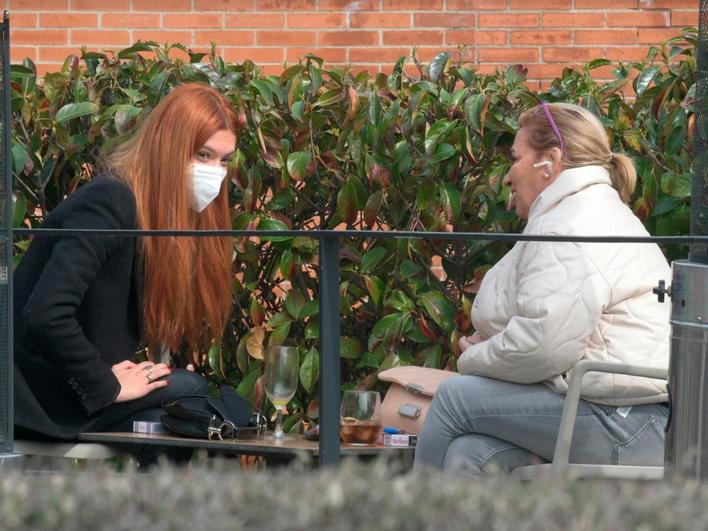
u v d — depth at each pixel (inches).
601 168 505.4
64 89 623.8
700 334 377.1
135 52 643.5
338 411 387.2
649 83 605.0
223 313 562.9
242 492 204.7
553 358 463.8
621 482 221.0
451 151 583.8
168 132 534.3
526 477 459.8
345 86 598.9
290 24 974.4
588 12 949.2
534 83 956.6
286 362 511.8
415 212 597.6
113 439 500.7
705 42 398.6
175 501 201.0
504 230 607.8
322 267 386.0
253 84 601.0
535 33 954.1
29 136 619.5
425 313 605.3
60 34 992.9
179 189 532.7
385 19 965.8
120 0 987.3
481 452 478.9
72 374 505.4
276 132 599.2
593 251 470.6
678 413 382.9
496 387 476.4
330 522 192.9
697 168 397.7
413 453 500.7
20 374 505.4
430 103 602.2
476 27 959.0
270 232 386.3
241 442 490.9
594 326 465.7
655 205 581.0
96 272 518.6
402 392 526.0
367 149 594.9
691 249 394.9
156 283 533.6
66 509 197.5
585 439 468.1
